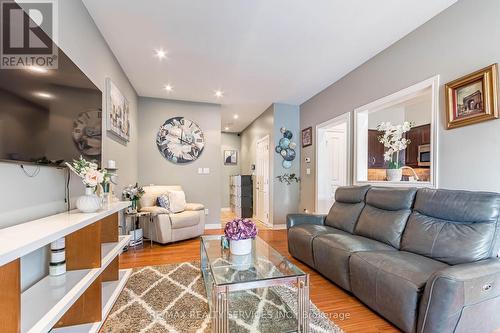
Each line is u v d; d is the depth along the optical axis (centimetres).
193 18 224
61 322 153
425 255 184
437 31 223
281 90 416
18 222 134
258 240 248
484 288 140
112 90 267
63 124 157
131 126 379
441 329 133
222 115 579
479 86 189
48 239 103
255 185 612
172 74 346
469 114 196
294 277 157
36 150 131
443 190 199
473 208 172
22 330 97
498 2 180
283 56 298
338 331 160
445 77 216
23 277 137
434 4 210
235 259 195
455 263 164
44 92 138
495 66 180
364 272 185
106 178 200
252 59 304
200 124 477
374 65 298
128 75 346
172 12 215
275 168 485
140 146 437
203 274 235
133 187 355
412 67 248
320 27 240
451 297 130
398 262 170
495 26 181
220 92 421
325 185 434
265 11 215
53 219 143
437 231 186
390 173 281
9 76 111
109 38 253
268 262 188
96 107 208
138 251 326
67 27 177
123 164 332
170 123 456
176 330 158
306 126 471
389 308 163
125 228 337
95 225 161
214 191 483
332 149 446
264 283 152
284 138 487
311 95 441
